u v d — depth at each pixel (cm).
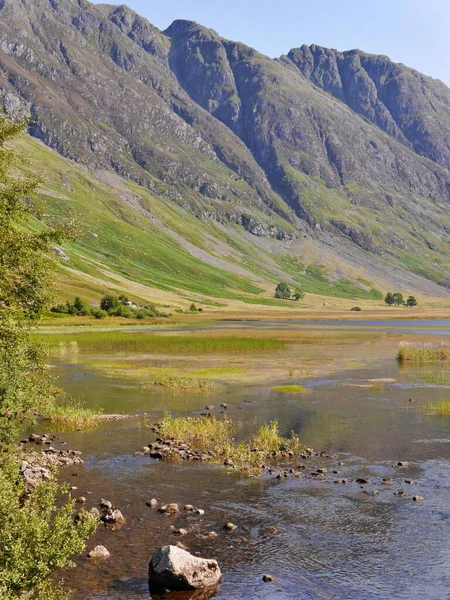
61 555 1312
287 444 2881
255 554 1625
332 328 15688
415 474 2408
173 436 3070
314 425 3381
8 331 2252
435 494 2148
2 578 1210
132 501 2052
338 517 1912
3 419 2420
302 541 1716
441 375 5822
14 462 1881
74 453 2684
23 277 2403
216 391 4775
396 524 1855
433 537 1748
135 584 1438
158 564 1455
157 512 1944
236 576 1494
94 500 2045
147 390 4803
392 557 1609
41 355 2677
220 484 2264
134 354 8044
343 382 5325
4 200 2322
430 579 1480
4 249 2256
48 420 3478
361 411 3828
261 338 11244
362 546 1684
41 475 2197
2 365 2444
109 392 4684
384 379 5509
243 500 2078
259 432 3184
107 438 3050
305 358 7631
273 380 5481
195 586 1412
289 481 2311
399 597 1387
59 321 14425
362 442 2962
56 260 2533
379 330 14712
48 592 1255
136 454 2703
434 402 4188
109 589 1410
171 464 2550
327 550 1656
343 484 2273
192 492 2164
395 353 8356
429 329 15275
